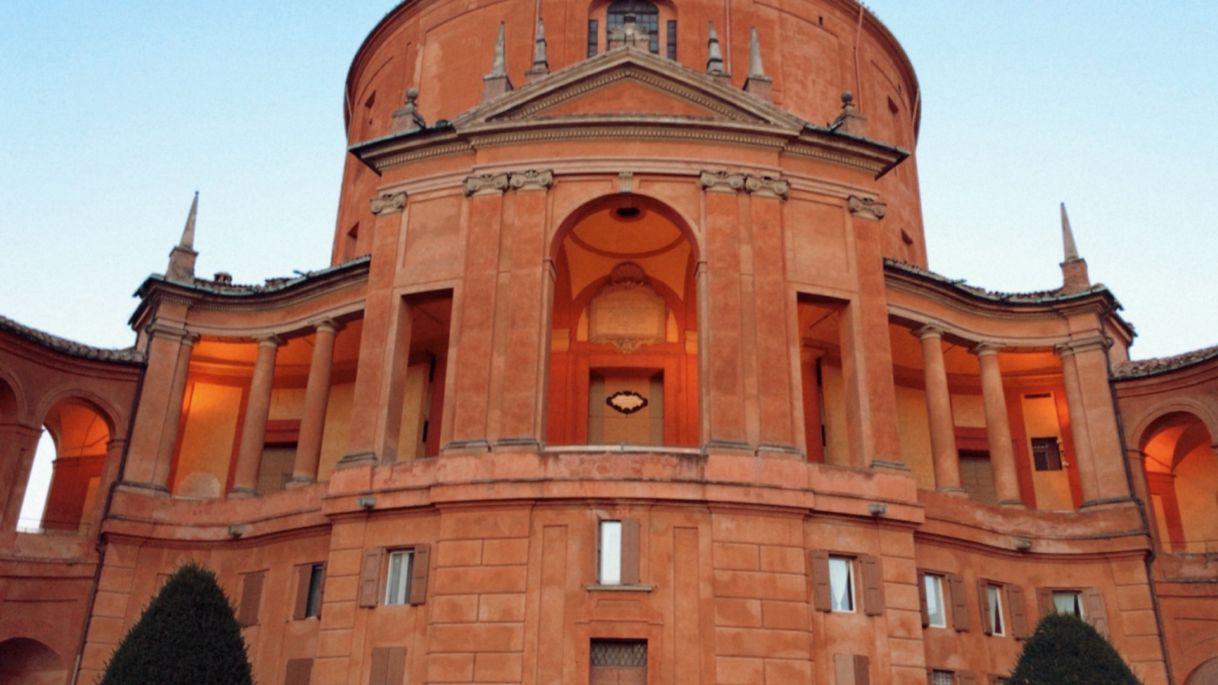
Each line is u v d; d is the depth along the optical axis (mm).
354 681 21391
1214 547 31422
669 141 24812
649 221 26875
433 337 30219
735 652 20406
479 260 24016
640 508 21406
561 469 21609
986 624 25266
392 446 23641
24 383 27766
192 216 31641
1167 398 28688
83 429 32781
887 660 21609
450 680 20359
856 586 22172
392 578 22266
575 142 24828
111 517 26953
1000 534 26562
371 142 25812
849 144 25531
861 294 24734
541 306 23297
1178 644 26406
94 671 25688
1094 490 28219
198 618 19875
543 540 21281
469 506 21625
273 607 24953
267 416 29219
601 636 20484
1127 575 26906
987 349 29625
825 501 22156
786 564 21328
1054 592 27375
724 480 21531
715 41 26812
